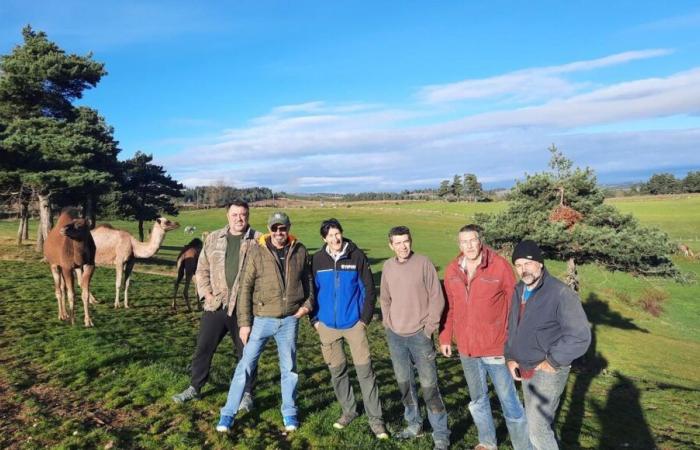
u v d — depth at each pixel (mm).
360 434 5137
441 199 152125
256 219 86375
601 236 18922
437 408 4969
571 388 11984
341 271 5094
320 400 6164
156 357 7629
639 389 12828
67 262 9445
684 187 139250
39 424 5281
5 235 35656
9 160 22688
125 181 38844
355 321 5121
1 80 25422
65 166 23953
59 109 28594
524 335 4199
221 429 5027
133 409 5727
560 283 4145
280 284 5012
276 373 7395
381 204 123562
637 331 24547
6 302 11875
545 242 19391
